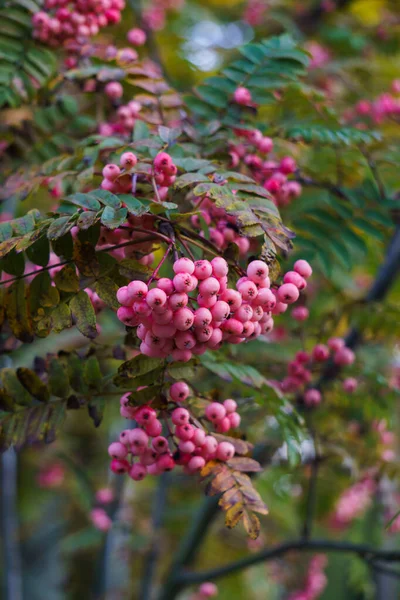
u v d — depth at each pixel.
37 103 0.84
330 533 1.56
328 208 0.82
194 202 0.69
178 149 0.73
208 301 0.61
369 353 1.10
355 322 0.88
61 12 0.81
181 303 0.60
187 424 0.66
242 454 0.68
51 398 0.71
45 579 1.98
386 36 1.43
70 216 0.63
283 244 0.64
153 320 0.61
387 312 0.85
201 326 0.61
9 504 1.21
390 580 1.52
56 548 2.01
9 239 0.64
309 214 0.81
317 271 1.04
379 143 0.86
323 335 0.87
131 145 0.70
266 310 0.64
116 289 0.64
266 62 0.78
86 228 0.62
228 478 0.65
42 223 0.64
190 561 1.05
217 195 0.64
